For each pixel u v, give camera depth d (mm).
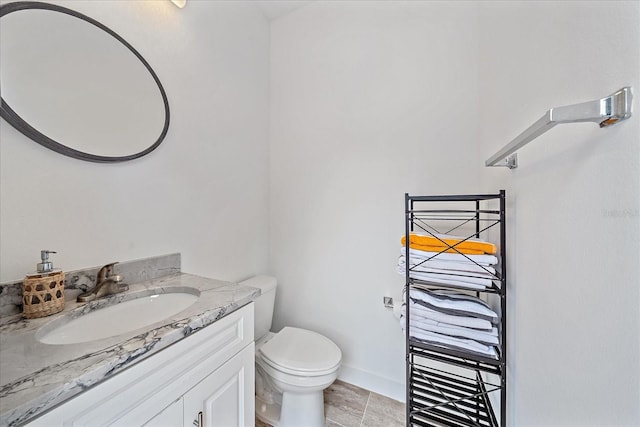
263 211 1735
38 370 467
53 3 772
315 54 1631
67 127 796
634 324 366
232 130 1474
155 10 1061
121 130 938
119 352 525
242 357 854
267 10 1688
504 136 921
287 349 1262
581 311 486
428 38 1340
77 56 823
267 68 1760
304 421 1168
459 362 960
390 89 1431
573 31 521
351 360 1564
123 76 947
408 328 1001
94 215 871
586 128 471
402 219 1416
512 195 853
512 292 857
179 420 644
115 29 926
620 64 393
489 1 1085
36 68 734
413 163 1386
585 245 473
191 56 1221
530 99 717
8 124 688
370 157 1488
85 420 472
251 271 1629
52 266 728
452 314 947
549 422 603
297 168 1705
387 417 1307
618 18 397
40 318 664
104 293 819
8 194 690
